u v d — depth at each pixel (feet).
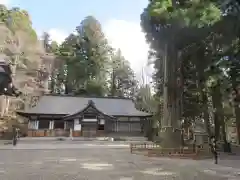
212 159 51.37
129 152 64.54
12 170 33.73
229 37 50.98
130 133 128.67
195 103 100.99
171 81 65.72
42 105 129.59
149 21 61.98
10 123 119.75
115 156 54.44
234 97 64.23
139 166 39.17
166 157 53.06
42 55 162.30
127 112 135.23
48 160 45.96
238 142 90.02
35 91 148.87
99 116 125.08
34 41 153.69
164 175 31.22
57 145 86.58
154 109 158.51
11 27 148.15
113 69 227.81
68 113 124.36
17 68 138.62
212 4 37.86
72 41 207.51
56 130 120.16
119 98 152.97
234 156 58.54
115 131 127.34
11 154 56.13
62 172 32.50
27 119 130.41
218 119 78.43
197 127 85.81
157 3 45.32
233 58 52.03
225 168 37.99
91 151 66.95
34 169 34.86
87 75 196.13
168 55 66.90
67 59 199.72
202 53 67.36
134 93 228.02
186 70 81.46
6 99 127.03
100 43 204.95
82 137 118.21
